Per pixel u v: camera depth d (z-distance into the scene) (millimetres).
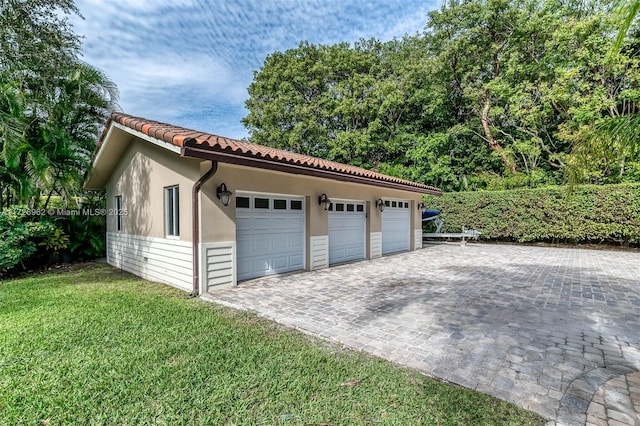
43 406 2424
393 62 20781
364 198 10039
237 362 3111
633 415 2359
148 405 2445
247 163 5676
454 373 2961
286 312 4723
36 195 9070
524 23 15141
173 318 4383
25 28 9016
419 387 2719
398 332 3955
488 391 2672
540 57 15867
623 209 11891
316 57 21203
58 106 8883
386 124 21016
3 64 8430
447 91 18875
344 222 9516
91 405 2436
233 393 2598
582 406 2469
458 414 2361
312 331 3977
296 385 2723
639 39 12016
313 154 21234
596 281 6902
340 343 3619
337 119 21297
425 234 15141
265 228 7191
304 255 8070
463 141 19312
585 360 3227
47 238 8742
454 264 9195
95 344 3514
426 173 18719
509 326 4164
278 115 20281
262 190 6852
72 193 9820
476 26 16219
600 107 13172
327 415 2344
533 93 15461
